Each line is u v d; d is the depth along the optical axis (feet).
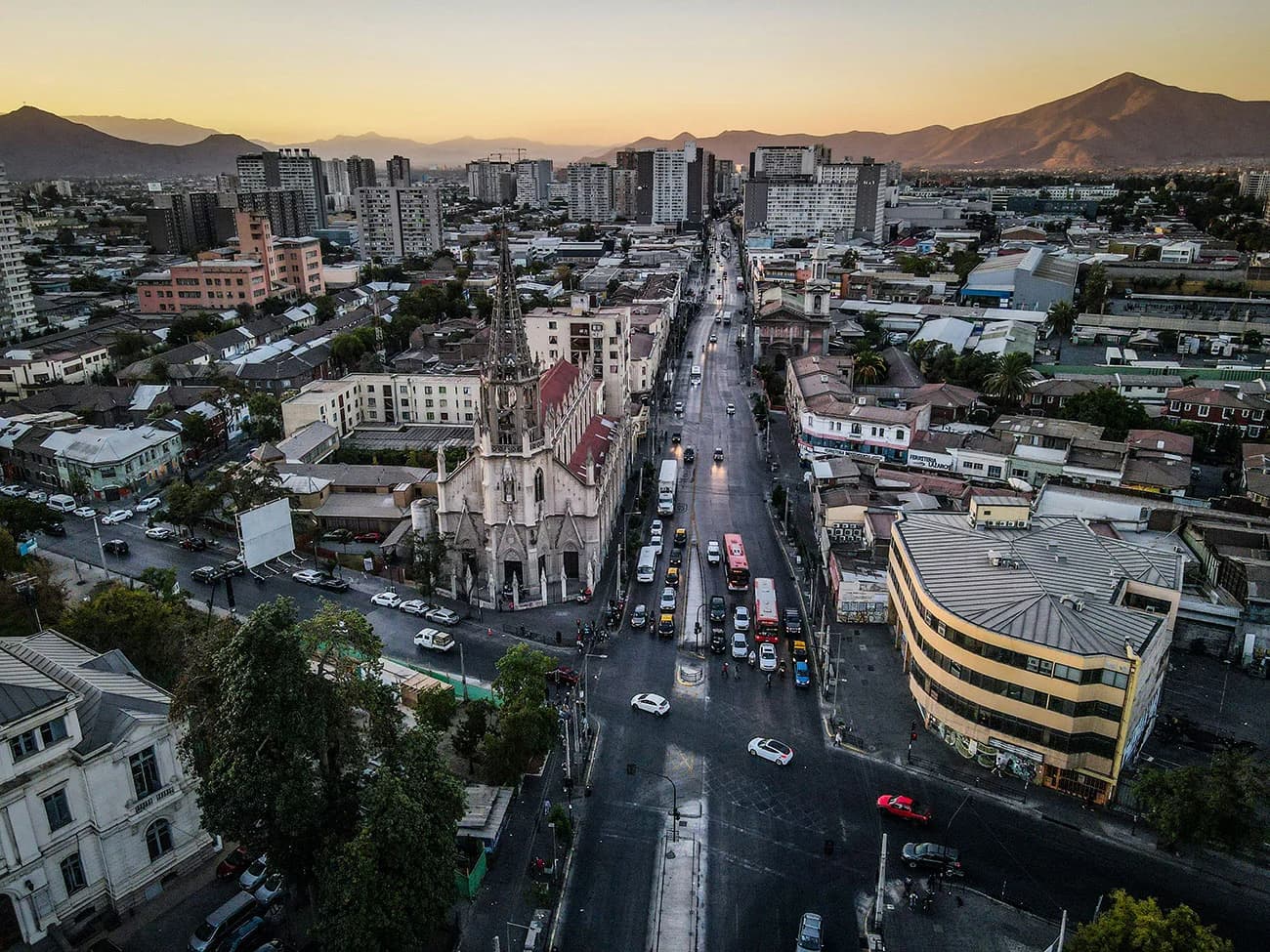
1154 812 229.45
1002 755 264.52
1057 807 251.39
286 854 198.59
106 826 203.82
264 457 487.20
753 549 431.02
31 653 223.10
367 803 186.80
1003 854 234.38
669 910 217.15
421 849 186.09
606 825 246.88
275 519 412.77
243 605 372.79
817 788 261.44
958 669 266.36
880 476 448.65
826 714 297.53
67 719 194.90
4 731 181.37
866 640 343.87
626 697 309.01
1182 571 319.47
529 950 202.18
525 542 374.63
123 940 202.90
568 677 315.17
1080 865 230.68
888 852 235.81
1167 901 218.38
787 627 347.97
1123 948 180.04
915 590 290.76
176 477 535.19
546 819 247.91
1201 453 531.09
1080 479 452.35
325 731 199.31
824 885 225.35
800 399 588.91
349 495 472.85
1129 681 237.45
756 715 297.94
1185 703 298.15
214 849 231.09
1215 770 226.17
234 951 197.98
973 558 301.22
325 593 388.16
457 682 313.53
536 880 225.15
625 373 585.22
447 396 612.70
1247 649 320.91
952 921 213.46
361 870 177.99
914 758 273.75
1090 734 248.73
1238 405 533.96
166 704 220.64
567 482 378.12
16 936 192.95
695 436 614.34
